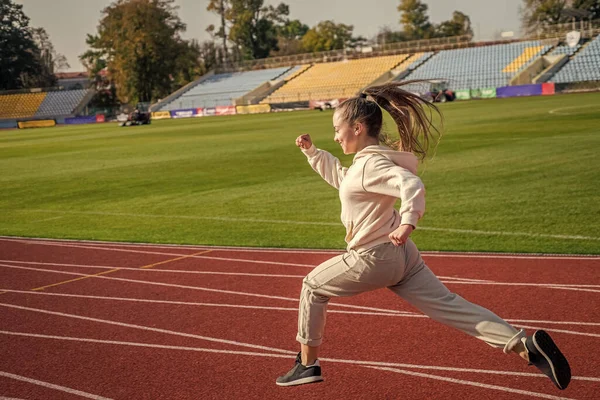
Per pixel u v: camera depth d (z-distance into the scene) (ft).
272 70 255.91
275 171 58.59
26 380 16.06
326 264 12.84
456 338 17.12
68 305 22.41
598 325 17.58
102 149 100.12
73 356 17.53
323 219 36.29
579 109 104.47
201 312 20.75
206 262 27.76
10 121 252.83
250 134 110.22
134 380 15.70
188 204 44.68
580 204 34.94
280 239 31.76
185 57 281.13
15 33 309.42
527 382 14.25
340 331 18.15
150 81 277.03
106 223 39.73
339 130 12.61
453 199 39.09
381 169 11.59
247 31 328.08
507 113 109.29
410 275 12.51
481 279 22.88
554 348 11.32
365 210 12.09
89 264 28.71
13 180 66.49
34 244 34.24
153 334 18.92
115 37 275.39
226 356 16.90
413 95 12.59
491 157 56.39
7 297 23.84
